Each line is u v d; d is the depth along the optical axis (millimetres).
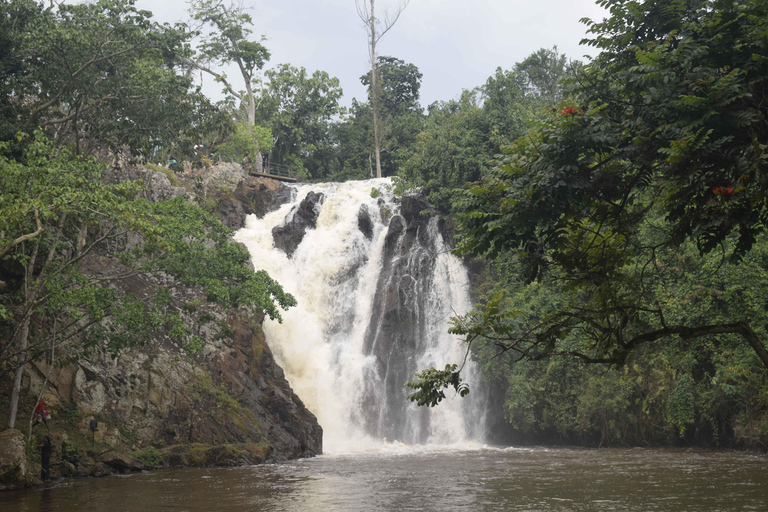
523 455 31625
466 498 17781
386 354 41281
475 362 41250
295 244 46750
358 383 40000
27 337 27062
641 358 34719
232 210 48000
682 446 35125
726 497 17328
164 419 29734
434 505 16578
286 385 36469
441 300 43688
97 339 25766
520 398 37656
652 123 9711
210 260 27781
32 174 20375
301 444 33500
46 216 18922
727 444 33062
